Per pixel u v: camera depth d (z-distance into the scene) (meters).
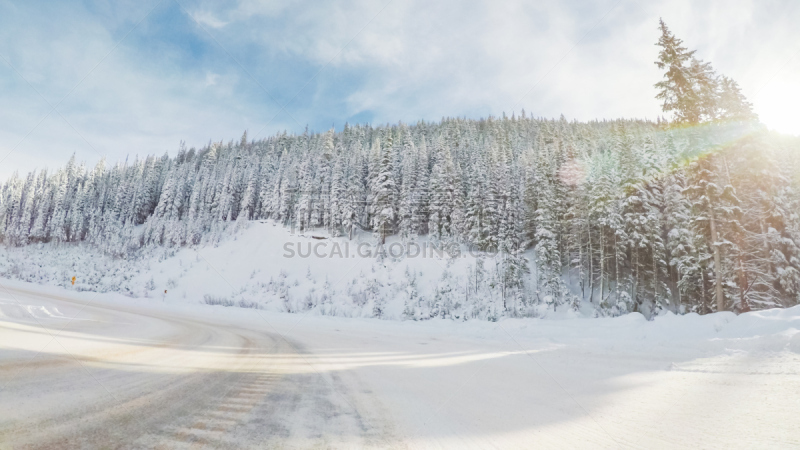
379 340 10.26
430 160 58.22
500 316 28.39
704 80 17.05
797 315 7.25
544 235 33.06
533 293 32.59
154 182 76.12
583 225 34.03
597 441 2.31
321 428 2.49
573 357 6.36
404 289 34.97
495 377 4.69
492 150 54.94
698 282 24.91
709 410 2.89
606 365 5.46
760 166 21.23
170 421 2.42
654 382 4.12
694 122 17.12
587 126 103.44
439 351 7.92
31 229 70.44
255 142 108.06
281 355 6.54
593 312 28.31
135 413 2.53
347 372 5.02
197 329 11.44
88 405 2.62
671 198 27.84
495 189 41.56
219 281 40.38
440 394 3.72
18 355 4.35
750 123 21.33
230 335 10.08
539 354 6.93
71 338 6.47
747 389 3.43
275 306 32.50
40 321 9.62
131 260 51.56
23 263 53.50
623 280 30.55
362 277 38.50
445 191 45.81
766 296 20.39
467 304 31.58
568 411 3.05
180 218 58.84
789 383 3.46
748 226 22.02
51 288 35.62
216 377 4.09
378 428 2.55
